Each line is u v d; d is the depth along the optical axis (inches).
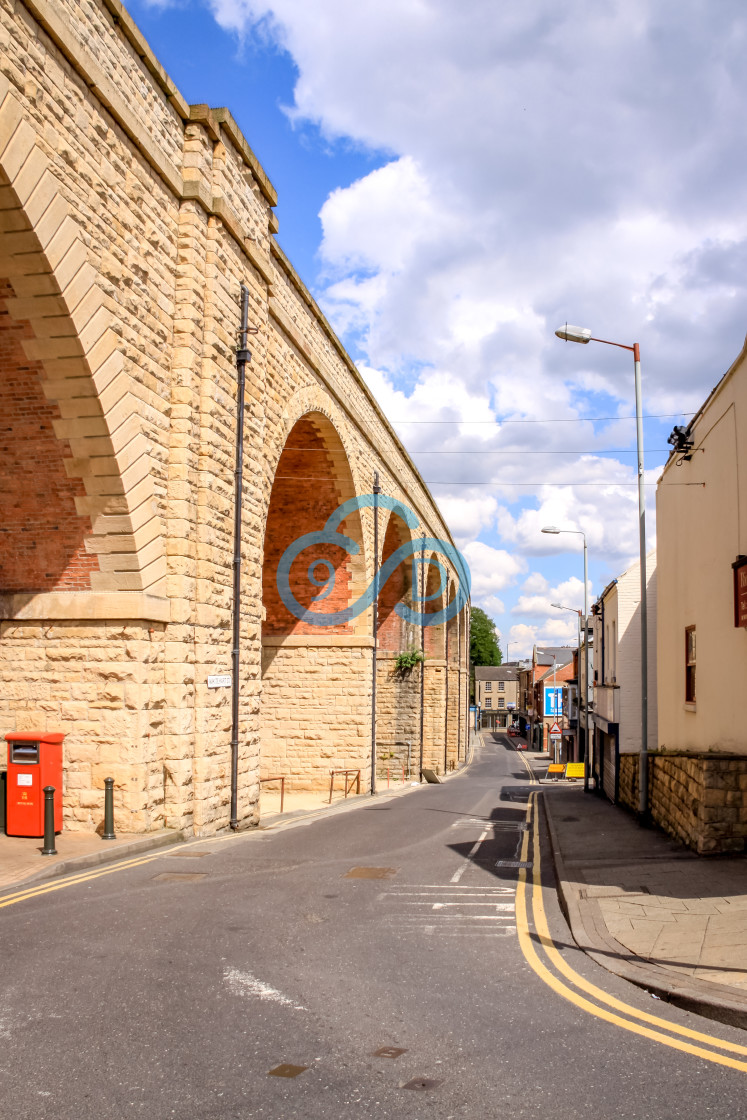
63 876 349.4
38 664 436.1
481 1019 202.5
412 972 239.1
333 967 241.8
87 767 427.5
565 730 1943.9
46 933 265.0
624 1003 214.7
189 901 313.3
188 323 468.4
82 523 421.4
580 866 390.6
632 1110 156.9
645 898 317.7
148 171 437.7
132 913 292.4
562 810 698.2
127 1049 181.3
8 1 318.0
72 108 363.9
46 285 355.9
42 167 339.3
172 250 465.7
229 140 512.7
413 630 1267.2
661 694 603.8
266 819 608.7
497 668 5359.3
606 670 995.9
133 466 418.9
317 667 908.0
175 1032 191.0
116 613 427.8
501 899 334.6
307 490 873.5
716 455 448.8
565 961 252.1
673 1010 210.2
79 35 365.4
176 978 227.3
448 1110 156.0
